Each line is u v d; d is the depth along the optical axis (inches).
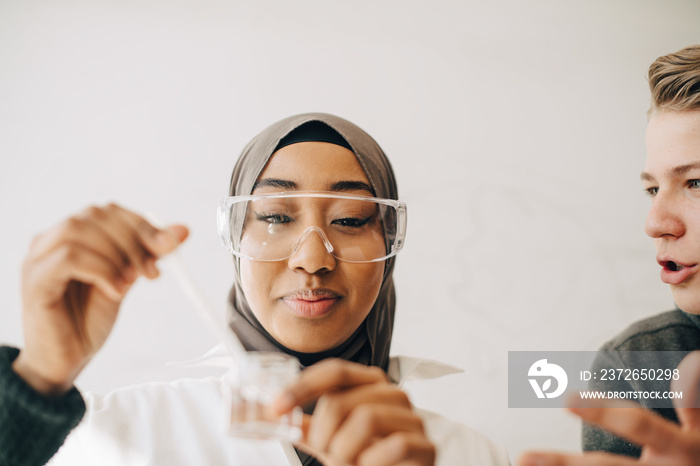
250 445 37.6
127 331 55.2
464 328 61.4
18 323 54.2
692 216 46.3
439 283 61.8
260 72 62.2
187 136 59.7
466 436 43.2
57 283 23.3
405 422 20.4
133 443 36.9
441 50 66.0
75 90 58.4
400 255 61.7
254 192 38.5
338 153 38.7
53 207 56.4
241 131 60.9
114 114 58.7
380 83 64.3
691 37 70.6
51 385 25.2
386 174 42.7
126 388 40.4
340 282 35.8
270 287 35.8
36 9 58.9
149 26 60.8
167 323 55.7
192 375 54.9
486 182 64.4
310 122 39.3
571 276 63.9
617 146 67.3
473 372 60.7
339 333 35.9
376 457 19.2
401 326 60.7
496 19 67.6
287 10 63.6
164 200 58.3
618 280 64.5
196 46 61.4
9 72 57.6
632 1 70.4
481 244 63.2
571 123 67.0
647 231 48.6
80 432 36.8
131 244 23.3
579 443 60.6
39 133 57.2
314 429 20.6
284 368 20.9
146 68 60.1
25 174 56.4
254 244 36.1
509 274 63.1
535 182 65.3
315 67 63.3
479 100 65.8
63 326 24.4
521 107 66.5
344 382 20.6
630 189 66.6
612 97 68.2
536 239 64.1
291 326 35.4
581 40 68.7
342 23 64.5
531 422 60.6
